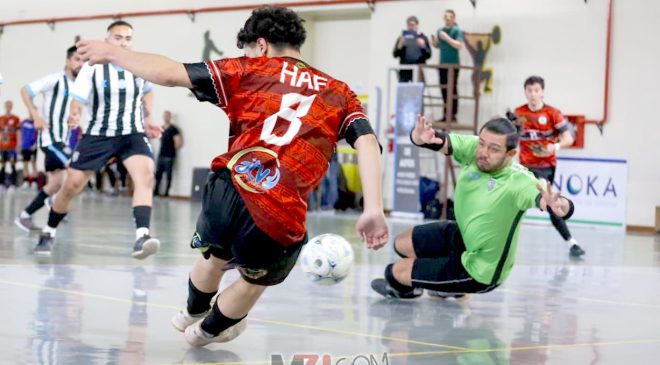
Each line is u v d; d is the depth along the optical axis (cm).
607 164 1998
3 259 920
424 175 2242
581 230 1886
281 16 446
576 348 573
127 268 888
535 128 1412
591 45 2027
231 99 431
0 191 2678
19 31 3250
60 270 850
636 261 1220
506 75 2139
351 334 589
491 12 2161
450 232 727
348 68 2506
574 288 894
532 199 661
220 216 435
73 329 564
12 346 506
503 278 705
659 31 1944
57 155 1242
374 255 1130
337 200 2306
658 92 1947
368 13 2448
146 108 988
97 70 944
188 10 2756
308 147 429
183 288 764
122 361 479
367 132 429
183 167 2788
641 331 650
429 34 2264
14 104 3281
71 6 3080
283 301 722
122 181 2759
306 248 499
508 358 530
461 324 650
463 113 2200
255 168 428
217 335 506
